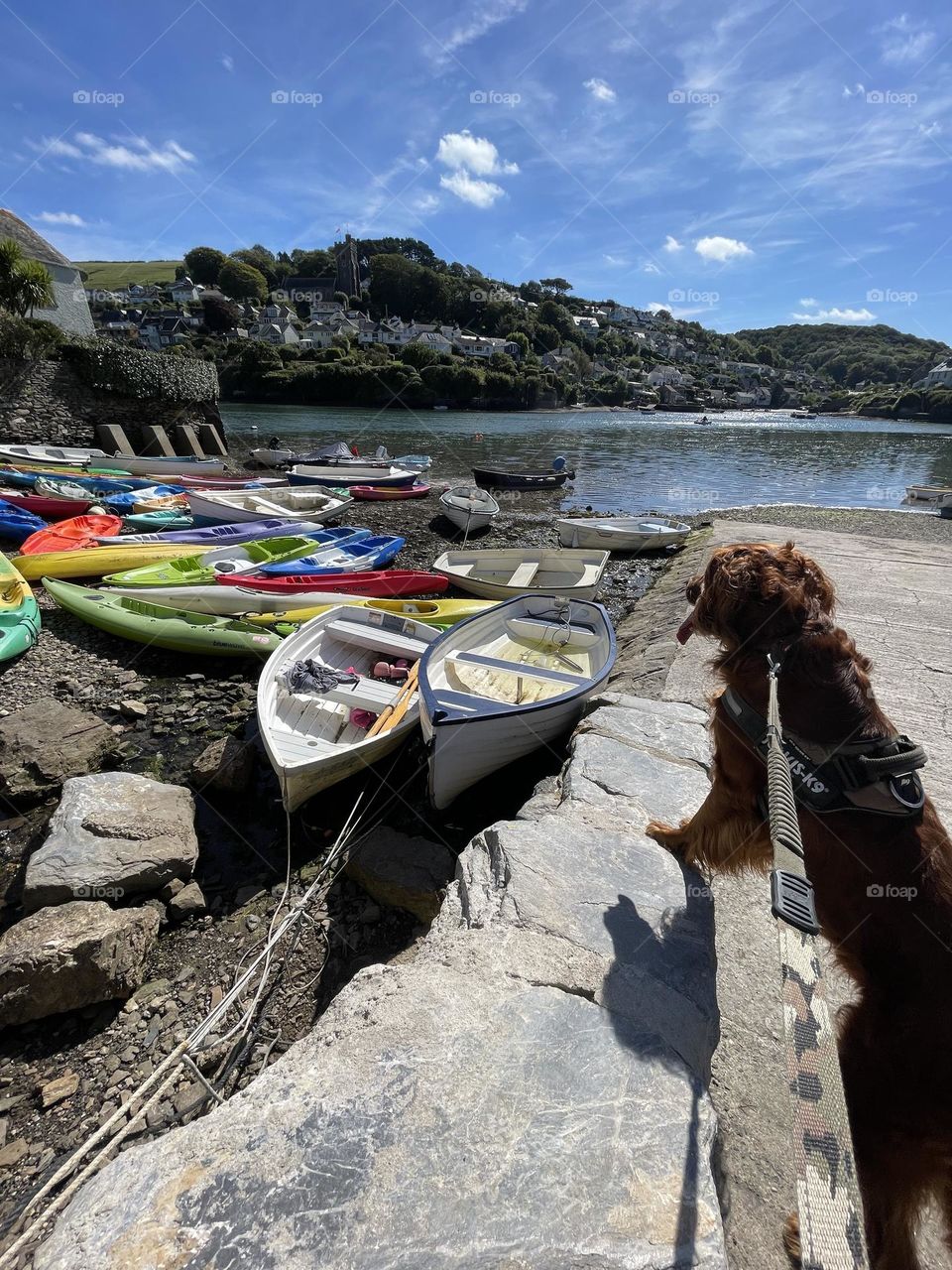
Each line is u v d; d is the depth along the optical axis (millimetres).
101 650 8734
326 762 5199
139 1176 1646
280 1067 1984
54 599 9281
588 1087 1898
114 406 25516
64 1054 3703
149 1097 3455
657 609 10102
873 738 1902
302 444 35125
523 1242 1521
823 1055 1268
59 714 6578
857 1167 1788
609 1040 2061
